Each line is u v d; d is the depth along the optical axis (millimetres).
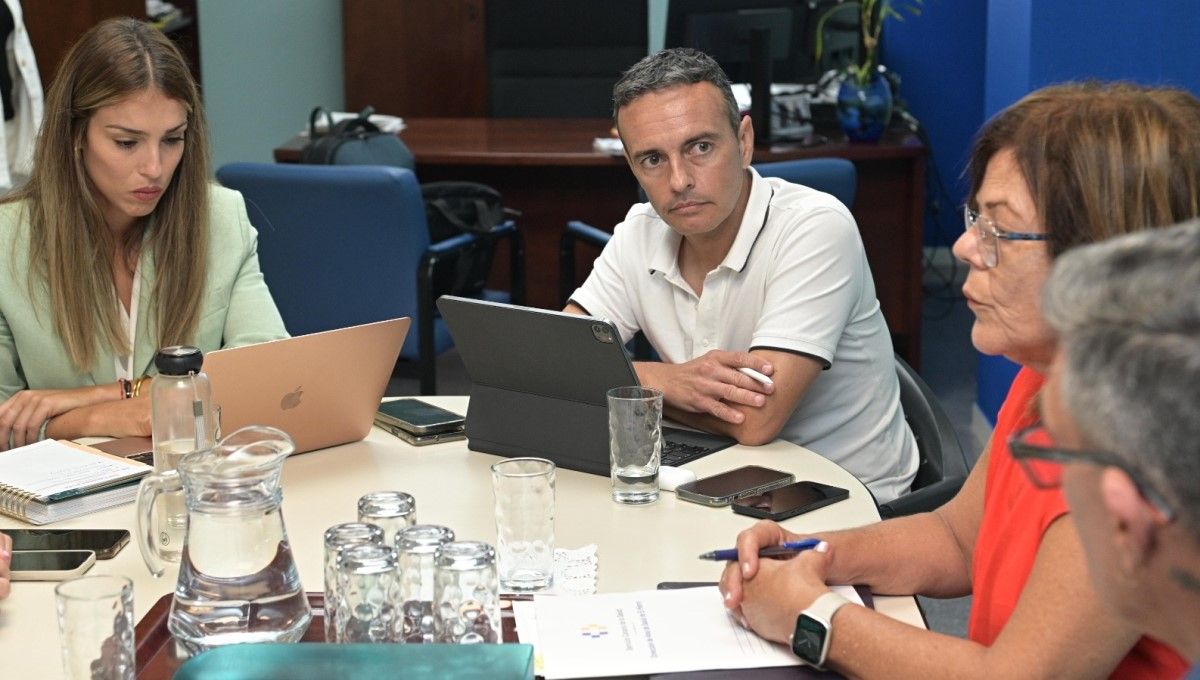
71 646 1109
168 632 1304
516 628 1314
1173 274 656
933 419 2303
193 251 2250
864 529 1456
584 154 4324
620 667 1233
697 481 1757
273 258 3541
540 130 4949
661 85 2041
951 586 1448
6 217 2219
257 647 1042
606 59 5488
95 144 2098
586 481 1812
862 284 2156
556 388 1851
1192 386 635
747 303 2158
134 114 2074
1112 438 669
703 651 1267
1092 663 1113
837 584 1406
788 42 4672
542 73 5539
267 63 6562
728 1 4594
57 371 2232
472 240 3701
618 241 2340
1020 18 3537
